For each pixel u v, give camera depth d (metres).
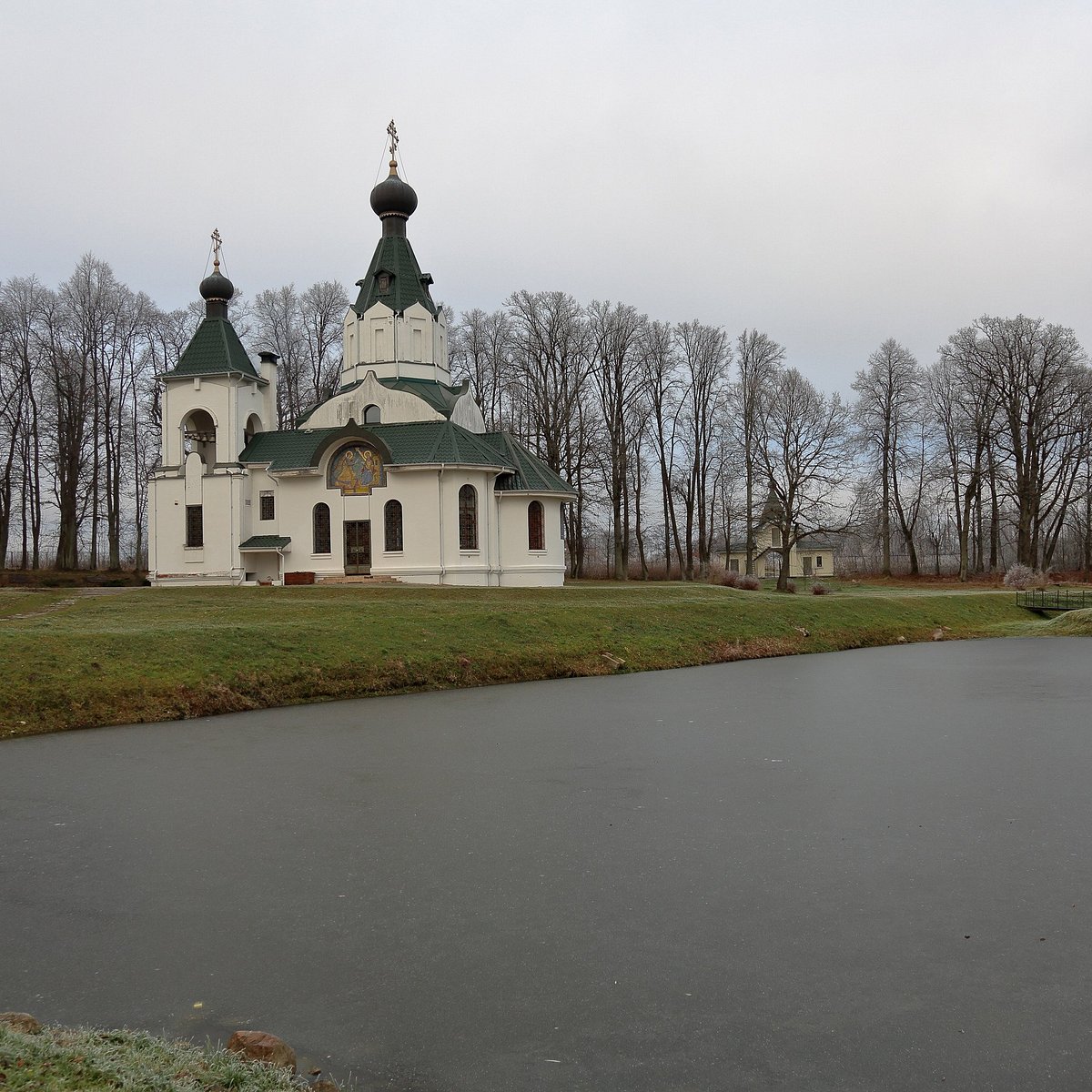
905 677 28.84
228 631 25.83
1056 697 24.16
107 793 13.85
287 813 12.63
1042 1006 7.21
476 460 47.84
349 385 53.06
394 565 47.41
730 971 7.79
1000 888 9.73
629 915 9.00
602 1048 6.59
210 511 49.25
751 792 13.80
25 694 20.11
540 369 68.50
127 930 8.65
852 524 65.44
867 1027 6.89
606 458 70.50
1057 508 81.12
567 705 22.72
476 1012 7.12
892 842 11.34
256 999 7.31
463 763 15.87
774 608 42.22
